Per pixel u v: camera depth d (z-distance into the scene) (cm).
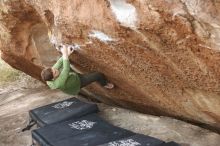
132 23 445
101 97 739
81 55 595
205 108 541
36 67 759
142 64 523
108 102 747
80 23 506
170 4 396
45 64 721
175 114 627
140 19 432
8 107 810
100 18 475
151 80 555
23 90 897
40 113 662
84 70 646
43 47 691
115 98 703
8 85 962
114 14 456
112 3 448
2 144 662
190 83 503
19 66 802
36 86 912
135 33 460
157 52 475
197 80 485
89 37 528
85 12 489
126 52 514
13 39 689
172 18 406
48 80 591
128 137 545
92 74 634
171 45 446
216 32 390
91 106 666
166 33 431
